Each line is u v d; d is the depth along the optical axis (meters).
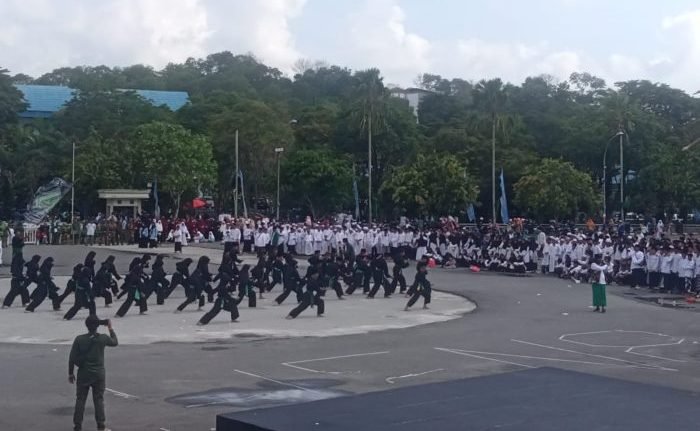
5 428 14.34
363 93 83.31
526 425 8.58
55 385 17.73
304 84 138.38
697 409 9.27
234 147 81.31
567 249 44.38
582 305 33.25
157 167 74.44
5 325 26.56
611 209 94.31
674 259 38.25
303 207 89.25
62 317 28.42
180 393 17.06
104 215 71.75
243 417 9.03
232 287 30.20
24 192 79.94
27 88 112.69
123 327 26.33
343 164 84.75
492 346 23.27
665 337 25.31
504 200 67.81
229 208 86.12
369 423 8.70
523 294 36.81
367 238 53.66
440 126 97.75
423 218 78.69
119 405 16.02
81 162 77.38
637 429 8.40
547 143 97.75
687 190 85.44
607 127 91.19
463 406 9.44
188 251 56.12
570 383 10.70
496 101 84.00
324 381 18.30
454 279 43.22
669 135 96.56
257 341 23.89
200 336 24.67
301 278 33.50
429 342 23.89
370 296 35.31
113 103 95.38
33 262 31.03
